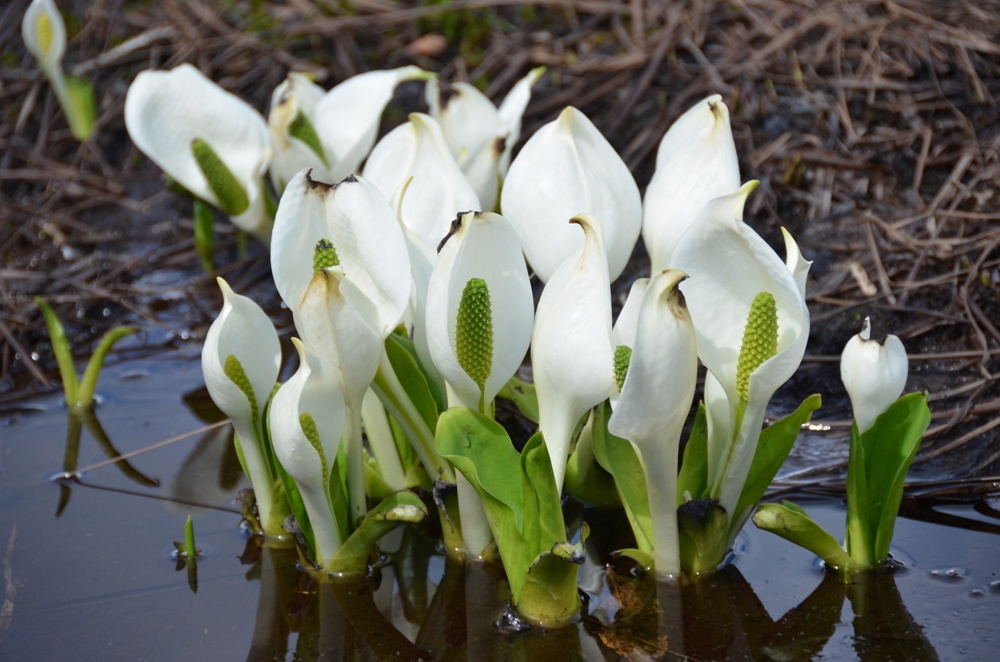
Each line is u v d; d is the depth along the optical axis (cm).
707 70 238
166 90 194
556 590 171
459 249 166
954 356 189
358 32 276
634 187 175
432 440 174
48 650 172
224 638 173
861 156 214
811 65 236
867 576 174
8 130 266
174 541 179
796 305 166
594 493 179
